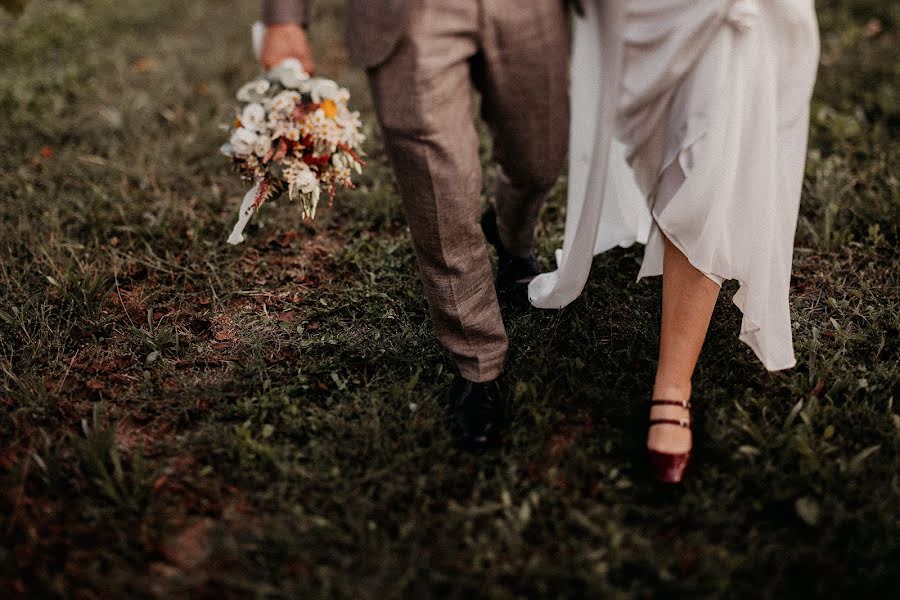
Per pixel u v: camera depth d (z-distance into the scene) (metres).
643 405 2.40
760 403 2.39
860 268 3.03
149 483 2.20
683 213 2.11
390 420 2.39
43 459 2.30
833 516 2.05
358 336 2.76
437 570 1.99
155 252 3.30
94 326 2.83
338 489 2.20
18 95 4.43
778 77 2.20
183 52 5.19
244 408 2.46
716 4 2.04
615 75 2.03
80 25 5.52
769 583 1.91
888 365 2.53
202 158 3.94
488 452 2.30
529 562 1.98
